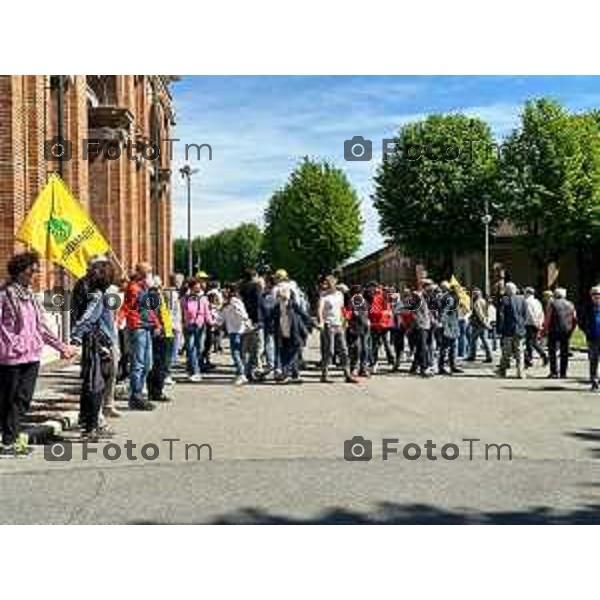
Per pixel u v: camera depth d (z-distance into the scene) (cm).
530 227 5566
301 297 1752
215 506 717
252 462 904
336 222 6512
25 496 754
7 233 1900
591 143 5447
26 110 2045
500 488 785
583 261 5897
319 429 1131
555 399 1473
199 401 1420
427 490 775
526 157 5444
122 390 1507
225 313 1691
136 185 3703
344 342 1752
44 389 1448
